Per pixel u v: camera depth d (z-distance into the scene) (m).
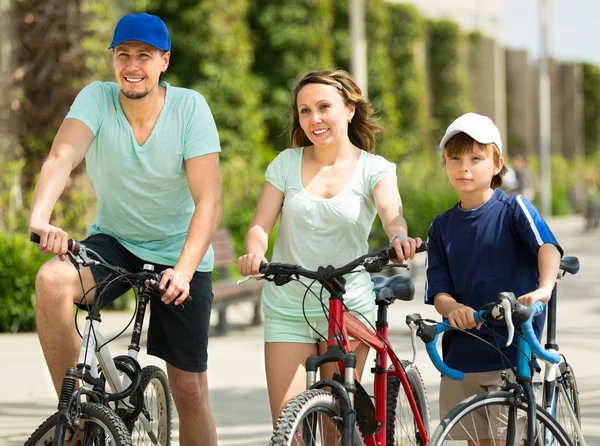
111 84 7.85
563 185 67.38
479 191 7.80
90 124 7.60
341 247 7.76
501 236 7.73
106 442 6.64
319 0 46.25
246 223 24.73
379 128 8.20
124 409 7.30
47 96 20.75
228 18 38.78
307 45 45.91
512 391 7.26
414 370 8.59
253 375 13.81
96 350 6.92
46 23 20.59
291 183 7.87
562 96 93.62
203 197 7.64
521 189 44.62
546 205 57.16
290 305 7.77
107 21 20.95
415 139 58.34
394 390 8.17
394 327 17.58
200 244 7.45
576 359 14.58
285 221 7.85
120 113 7.71
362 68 31.02
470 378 7.90
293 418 6.32
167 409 8.44
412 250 6.84
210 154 7.75
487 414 7.30
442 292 7.86
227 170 29.36
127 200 7.82
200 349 8.13
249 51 40.81
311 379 6.82
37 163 20.81
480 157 7.72
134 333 7.30
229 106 38.31
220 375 13.84
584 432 10.45
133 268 8.05
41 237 6.70
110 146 7.68
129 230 7.95
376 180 7.75
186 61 38.47
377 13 52.44
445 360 8.01
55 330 7.29
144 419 7.82
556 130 91.12
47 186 7.25
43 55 20.64
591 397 12.10
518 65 84.44
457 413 7.00
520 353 7.32
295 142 8.19
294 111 8.11
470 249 7.78
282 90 45.75
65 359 7.35
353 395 6.95
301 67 45.81
